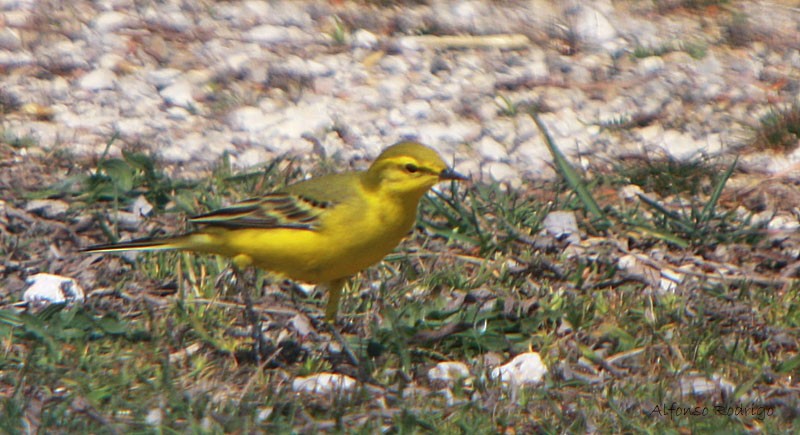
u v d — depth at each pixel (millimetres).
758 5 23234
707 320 12938
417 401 11102
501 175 17281
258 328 11828
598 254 14461
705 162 17453
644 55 21281
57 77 19500
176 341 12023
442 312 12570
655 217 15531
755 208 16484
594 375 11789
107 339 11875
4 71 19578
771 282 13875
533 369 11703
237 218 11492
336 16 22141
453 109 19281
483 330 12281
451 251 14445
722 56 21359
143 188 15664
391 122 18781
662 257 14688
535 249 14578
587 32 22000
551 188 16766
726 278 14016
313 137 18219
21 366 11234
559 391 11289
